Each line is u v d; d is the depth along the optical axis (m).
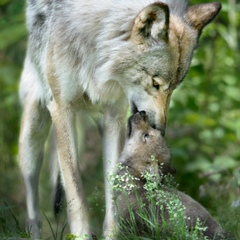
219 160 14.51
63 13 10.99
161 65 10.43
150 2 10.70
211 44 17.25
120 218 9.62
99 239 10.26
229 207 11.09
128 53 10.46
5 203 10.67
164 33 10.23
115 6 10.69
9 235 9.60
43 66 11.57
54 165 12.55
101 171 16.17
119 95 11.23
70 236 10.10
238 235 9.70
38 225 12.33
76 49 10.90
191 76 16.55
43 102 12.16
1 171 16.67
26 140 12.39
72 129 11.19
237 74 17.22
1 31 16.86
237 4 17.34
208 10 11.02
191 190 14.61
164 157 10.03
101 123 12.04
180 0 11.19
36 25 11.87
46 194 15.54
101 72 10.85
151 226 9.28
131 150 10.16
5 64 18.56
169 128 16.62
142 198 9.79
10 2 18.22
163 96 10.62
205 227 8.84
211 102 17.05
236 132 16.22
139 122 10.19
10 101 17.05
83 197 10.95
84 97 11.37
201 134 16.39
